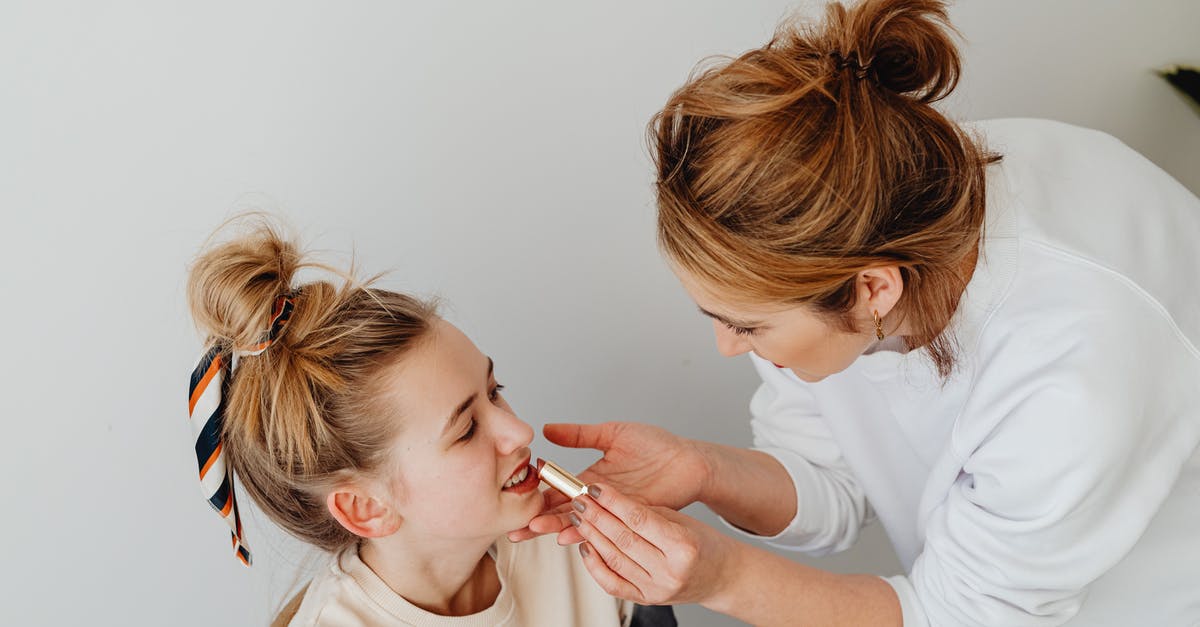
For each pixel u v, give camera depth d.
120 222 1.08
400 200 1.17
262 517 1.24
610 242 1.28
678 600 0.93
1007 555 0.85
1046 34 1.39
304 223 1.14
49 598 1.19
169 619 1.25
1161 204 0.89
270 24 1.06
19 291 1.06
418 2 1.09
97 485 1.17
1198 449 0.86
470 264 1.23
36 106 1.01
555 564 1.07
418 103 1.14
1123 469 0.79
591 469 1.07
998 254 0.83
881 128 0.70
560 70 1.18
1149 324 0.79
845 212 0.69
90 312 1.10
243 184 1.11
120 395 1.14
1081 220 0.85
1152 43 1.43
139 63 1.03
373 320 0.86
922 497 1.01
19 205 1.04
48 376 1.10
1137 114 1.48
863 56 0.71
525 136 1.19
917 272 0.77
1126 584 0.94
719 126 0.71
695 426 1.46
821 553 1.24
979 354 0.86
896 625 0.96
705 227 0.71
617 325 1.34
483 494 0.90
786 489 1.15
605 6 1.17
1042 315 0.80
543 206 1.23
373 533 0.91
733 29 1.24
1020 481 0.81
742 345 0.86
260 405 0.85
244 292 0.83
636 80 1.22
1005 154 0.90
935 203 0.73
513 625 1.00
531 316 1.28
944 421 0.98
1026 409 0.80
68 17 0.99
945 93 0.75
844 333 0.81
